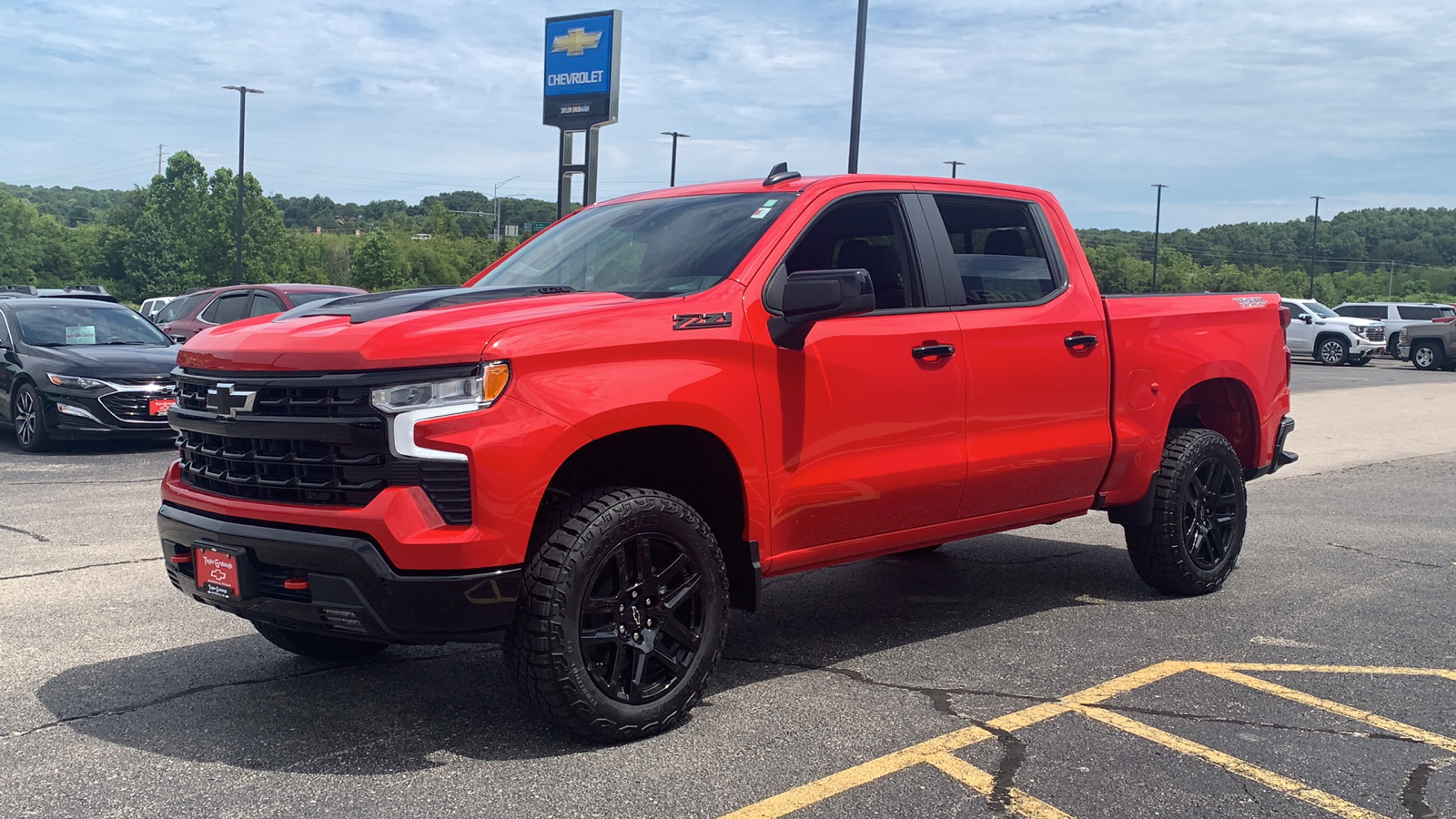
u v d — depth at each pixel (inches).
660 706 149.2
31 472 391.9
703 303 155.8
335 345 137.6
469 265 5452.8
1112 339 210.8
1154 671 180.7
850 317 172.7
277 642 178.7
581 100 711.7
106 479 376.8
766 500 161.2
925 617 215.8
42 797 130.3
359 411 135.3
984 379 188.7
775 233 168.6
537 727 154.0
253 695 166.9
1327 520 323.0
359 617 136.4
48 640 193.8
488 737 150.1
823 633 203.9
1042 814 126.9
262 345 145.0
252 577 144.0
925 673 179.2
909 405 177.9
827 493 168.4
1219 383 243.4
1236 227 5123.0
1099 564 264.1
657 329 149.3
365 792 132.1
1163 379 221.0
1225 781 136.6
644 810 127.3
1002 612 219.3
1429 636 201.9
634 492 147.0
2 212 5452.8
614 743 147.6
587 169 717.3
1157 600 229.6
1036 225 208.7
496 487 134.0
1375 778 137.7
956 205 196.2
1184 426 240.7
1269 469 252.7
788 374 162.7
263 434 142.3
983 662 185.2
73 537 276.7
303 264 4980.3
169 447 467.8
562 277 180.1
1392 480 406.6
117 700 164.1
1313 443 521.3
